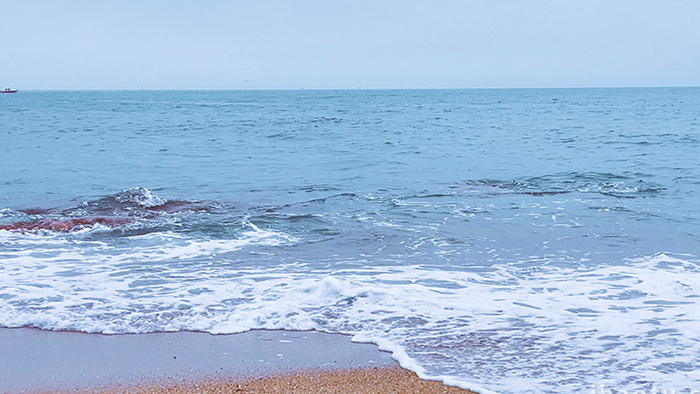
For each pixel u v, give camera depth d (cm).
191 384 474
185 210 1177
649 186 1432
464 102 8912
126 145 2420
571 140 2608
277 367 506
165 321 607
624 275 759
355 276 761
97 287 711
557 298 675
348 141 2603
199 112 5709
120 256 855
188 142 2559
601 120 4084
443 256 862
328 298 671
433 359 519
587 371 492
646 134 2844
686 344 543
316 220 1090
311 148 2333
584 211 1161
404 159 1994
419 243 936
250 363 514
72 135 2877
